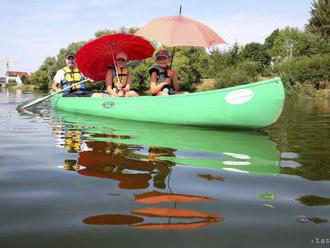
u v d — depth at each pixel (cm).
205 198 226
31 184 252
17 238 171
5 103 1062
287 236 174
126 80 729
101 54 737
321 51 3747
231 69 3634
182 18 615
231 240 170
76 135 457
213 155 346
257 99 492
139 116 603
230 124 518
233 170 293
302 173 285
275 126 575
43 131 494
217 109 517
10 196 228
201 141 421
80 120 622
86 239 170
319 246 165
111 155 341
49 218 194
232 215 199
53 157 332
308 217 197
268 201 221
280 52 4594
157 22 617
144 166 301
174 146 388
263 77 3681
